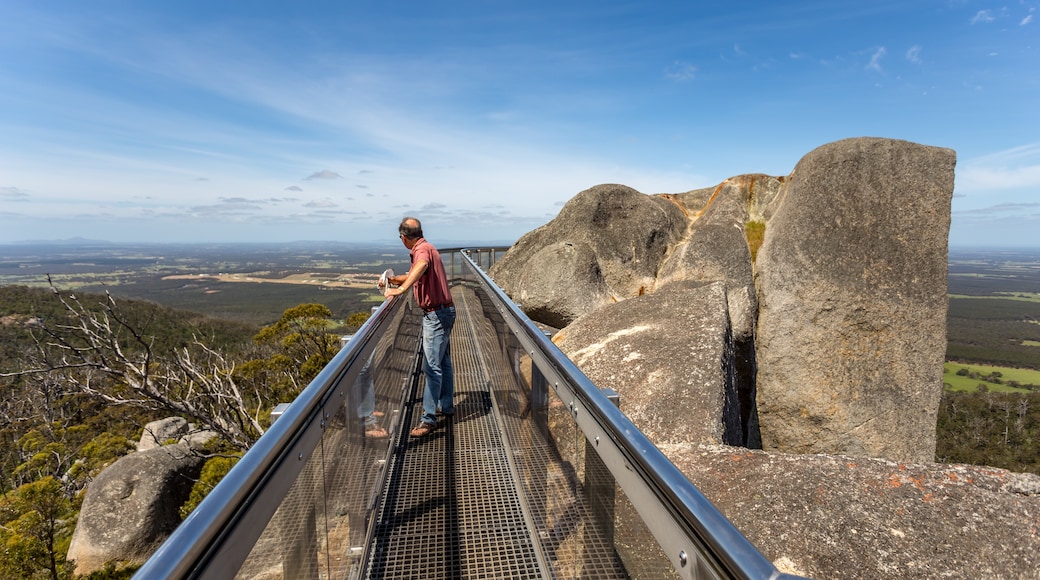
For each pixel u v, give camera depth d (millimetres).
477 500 3010
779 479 2879
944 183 8422
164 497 13148
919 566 2344
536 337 2371
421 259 4016
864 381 7871
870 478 2809
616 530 1402
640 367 4875
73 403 28000
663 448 3408
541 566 2387
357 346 2260
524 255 11430
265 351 24703
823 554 2432
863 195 8633
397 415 3955
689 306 6020
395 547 2574
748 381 7816
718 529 868
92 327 13273
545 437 2326
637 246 10273
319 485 1675
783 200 10109
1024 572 2305
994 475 2764
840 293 8148
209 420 15367
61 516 15852
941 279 8070
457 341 7297
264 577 1171
